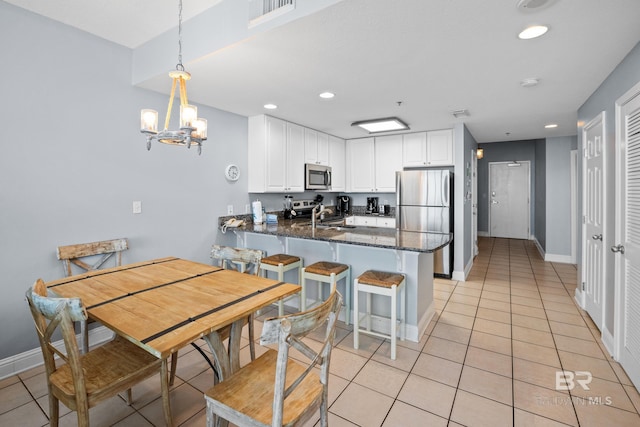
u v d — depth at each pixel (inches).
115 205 107.1
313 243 128.3
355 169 212.7
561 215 214.7
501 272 191.2
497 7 63.5
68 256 94.0
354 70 96.0
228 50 83.4
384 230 134.0
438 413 71.1
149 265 92.1
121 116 107.6
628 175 83.9
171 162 123.5
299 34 74.9
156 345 45.9
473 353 96.7
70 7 85.3
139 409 73.5
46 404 75.7
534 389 79.2
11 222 85.6
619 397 75.8
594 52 83.1
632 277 81.7
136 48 107.3
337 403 74.7
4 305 85.4
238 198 151.7
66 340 49.8
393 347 93.0
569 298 144.7
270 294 67.1
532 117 154.3
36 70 88.6
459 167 173.0
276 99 125.6
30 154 88.1
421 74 98.9
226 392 51.8
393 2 62.0
